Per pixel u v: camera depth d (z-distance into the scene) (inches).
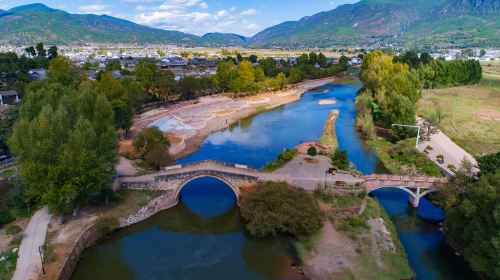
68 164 2249.0
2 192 2598.4
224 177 2893.7
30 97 2893.7
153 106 6259.8
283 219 2410.2
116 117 4151.1
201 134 4904.0
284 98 7509.8
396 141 4355.3
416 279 2070.6
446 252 2337.6
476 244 1988.2
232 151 4232.3
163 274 2191.2
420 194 2851.9
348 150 4153.5
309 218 2422.5
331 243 2353.6
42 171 2236.7
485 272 1926.7
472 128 4808.1
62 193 2231.8
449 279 2079.2
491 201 1975.9
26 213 2487.7
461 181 2551.7
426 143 4133.9
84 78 5177.2
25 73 6422.2
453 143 4168.3
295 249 2335.1
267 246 2431.1
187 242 2532.0
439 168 3376.0
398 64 6491.1
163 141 3560.5
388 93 5093.5
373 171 3496.6
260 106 6747.1
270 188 2578.7
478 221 2028.8
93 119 2669.8
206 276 2169.0
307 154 3617.1
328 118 5728.3
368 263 2172.7
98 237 2439.7
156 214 2805.1
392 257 2235.5
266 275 2165.4
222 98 7244.1
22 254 2053.4
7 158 3287.4
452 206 2417.6
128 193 2854.3
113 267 2253.9
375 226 2554.1
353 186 2800.2
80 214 2556.6
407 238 2501.2
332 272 2100.1
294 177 2984.7
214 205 2967.5
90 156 2340.1
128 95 4741.6
